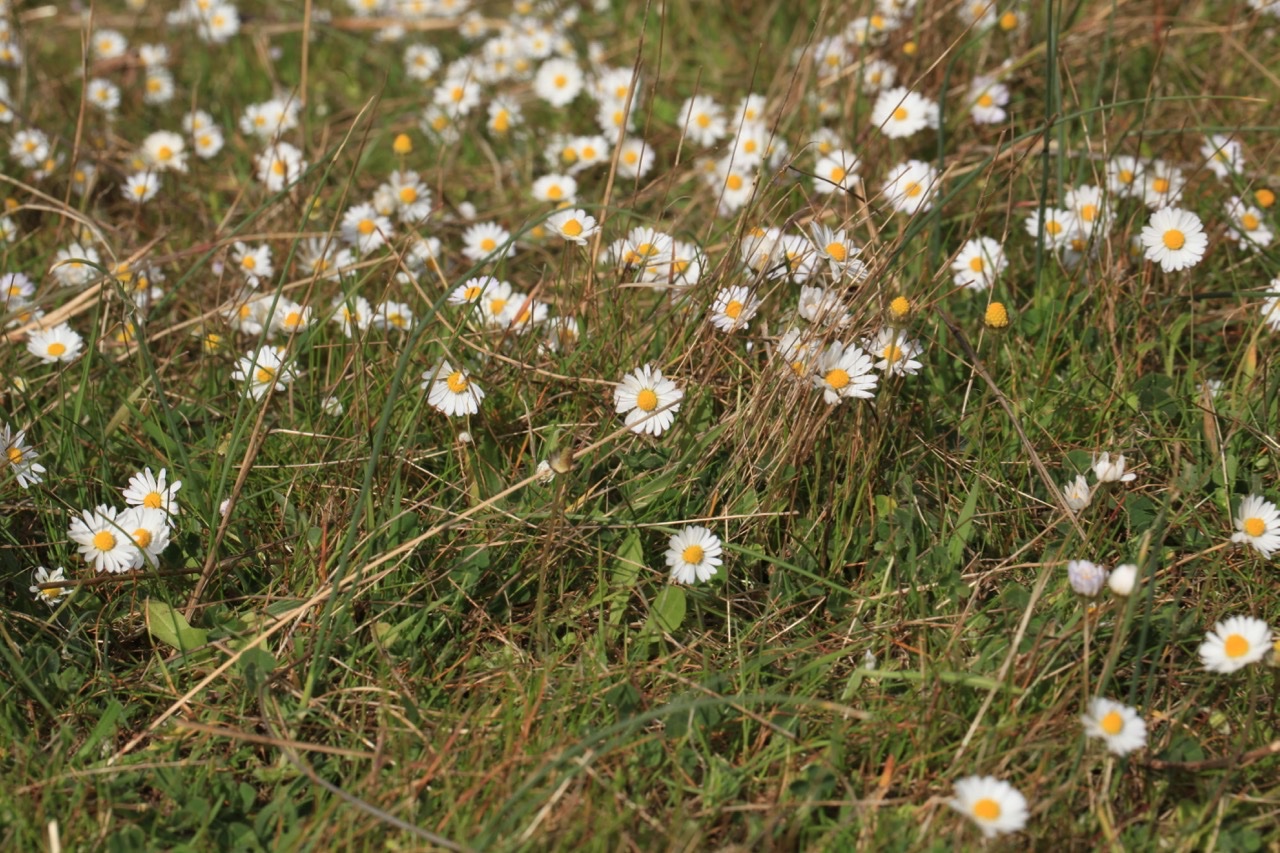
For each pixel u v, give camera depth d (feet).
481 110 14.05
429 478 8.77
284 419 9.36
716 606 8.13
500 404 9.16
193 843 6.68
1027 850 6.70
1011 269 10.58
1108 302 9.67
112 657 7.97
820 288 8.85
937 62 9.67
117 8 16.99
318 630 7.77
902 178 10.77
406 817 6.74
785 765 7.01
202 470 8.77
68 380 9.95
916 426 8.98
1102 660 7.54
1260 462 8.77
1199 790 6.94
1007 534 8.45
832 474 8.34
